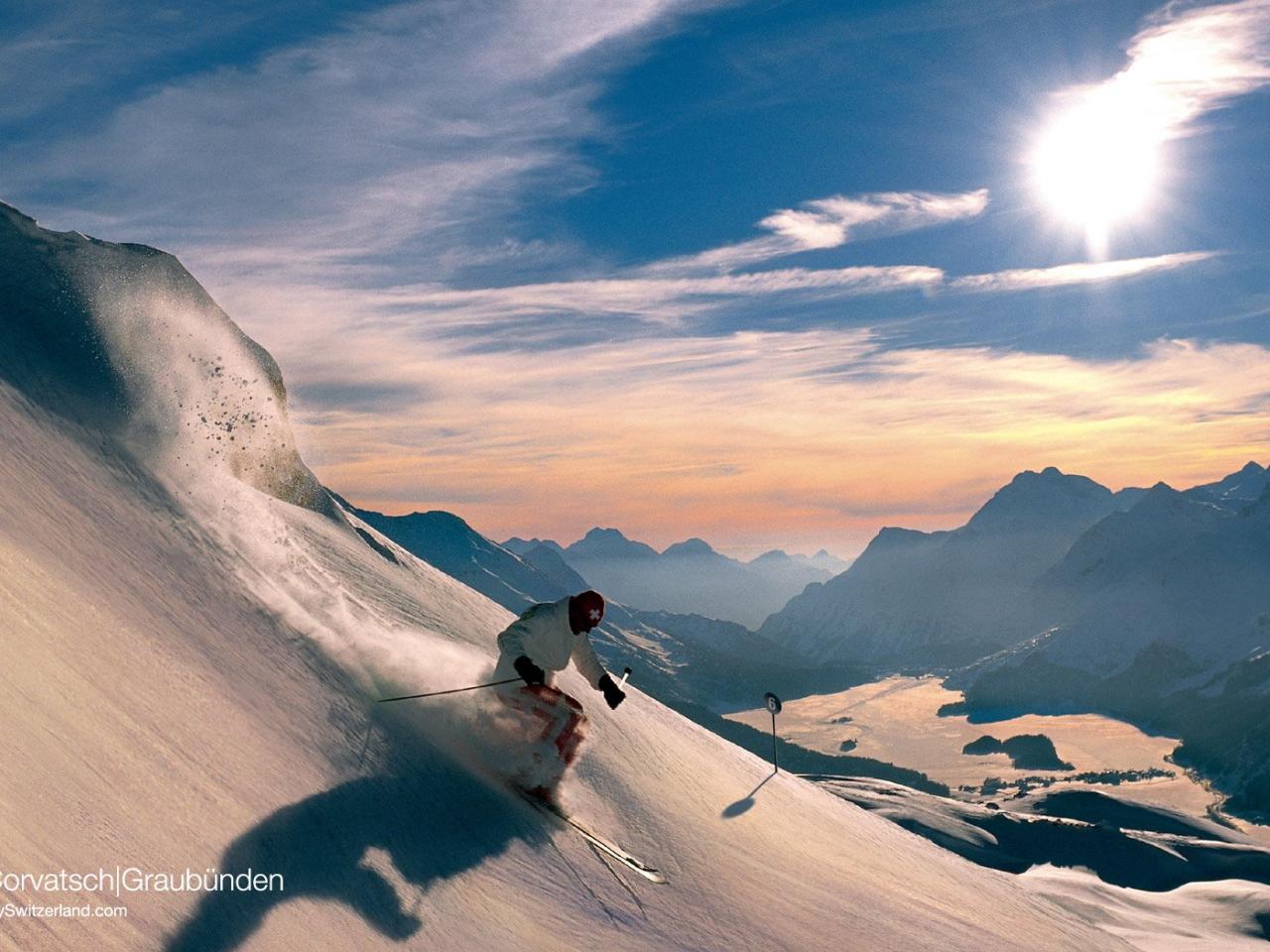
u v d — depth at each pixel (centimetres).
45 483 536
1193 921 3659
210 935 298
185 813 346
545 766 625
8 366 656
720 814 890
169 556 578
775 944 621
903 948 742
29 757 302
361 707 561
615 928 518
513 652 641
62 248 877
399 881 418
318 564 866
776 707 1441
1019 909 1308
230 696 459
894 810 7538
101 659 395
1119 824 11306
